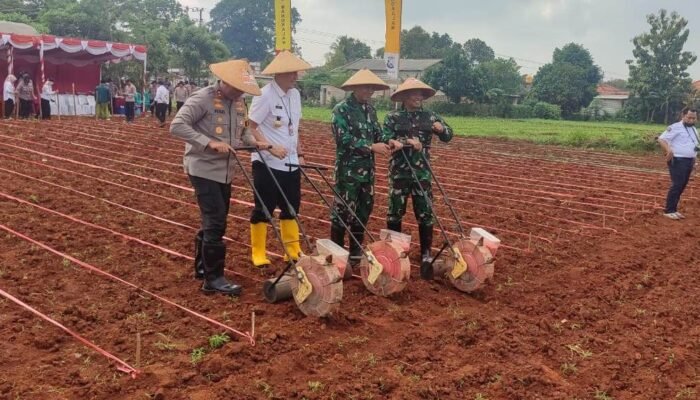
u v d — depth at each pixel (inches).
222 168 221.9
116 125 864.9
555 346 201.2
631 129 1830.7
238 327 197.0
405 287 244.2
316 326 201.0
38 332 184.7
